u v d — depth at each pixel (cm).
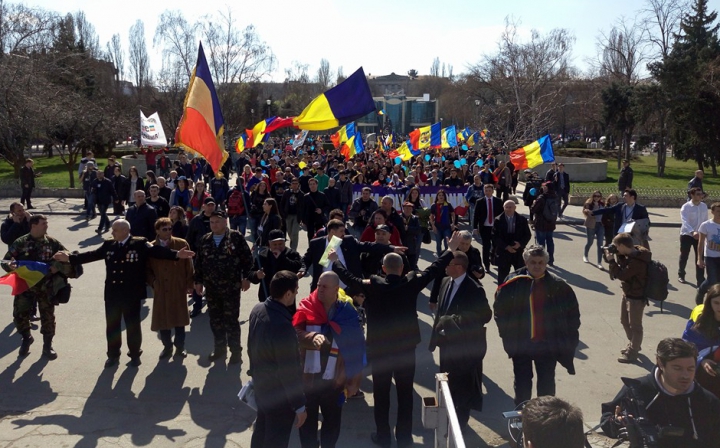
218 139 766
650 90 3738
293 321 497
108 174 1969
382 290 514
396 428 523
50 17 3072
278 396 426
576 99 5959
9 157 2877
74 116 2847
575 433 236
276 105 7694
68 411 582
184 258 688
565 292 523
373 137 7350
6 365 692
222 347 717
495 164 3119
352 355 494
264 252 721
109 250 683
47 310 713
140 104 5588
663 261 1328
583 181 3319
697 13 4194
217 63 4669
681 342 342
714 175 3906
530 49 5256
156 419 568
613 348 769
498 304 538
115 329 691
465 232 701
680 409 345
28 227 896
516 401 530
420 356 732
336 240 570
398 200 1741
